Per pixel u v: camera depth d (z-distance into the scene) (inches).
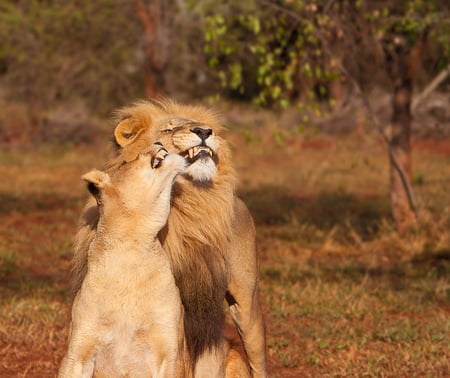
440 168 998.4
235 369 279.7
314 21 594.6
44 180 888.9
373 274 502.0
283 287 451.2
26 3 1171.9
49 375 313.1
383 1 681.0
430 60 824.9
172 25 1089.4
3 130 1294.3
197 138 237.6
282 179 921.5
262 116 1235.9
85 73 1203.9
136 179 208.8
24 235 586.9
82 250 236.8
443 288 455.2
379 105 1179.9
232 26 744.3
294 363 339.0
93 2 1120.2
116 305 210.1
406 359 339.0
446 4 625.3
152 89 1043.9
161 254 213.2
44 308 392.2
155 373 214.5
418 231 577.9
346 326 387.2
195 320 253.0
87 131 1283.2
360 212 724.0
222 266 259.8
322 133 1246.9
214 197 251.8
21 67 1219.9
